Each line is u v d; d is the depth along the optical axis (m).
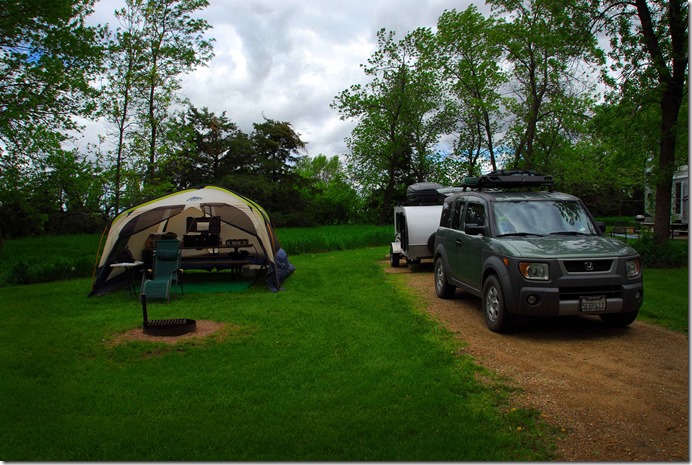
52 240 26.97
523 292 6.60
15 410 4.64
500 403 4.67
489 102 28.64
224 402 4.79
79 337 7.24
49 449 3.90
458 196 9.73
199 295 10.71
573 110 23.30
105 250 11.09
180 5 22.59
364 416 4.40
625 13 13.91
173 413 4.57
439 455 3.70
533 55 22.17
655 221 13.89
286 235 26.44
